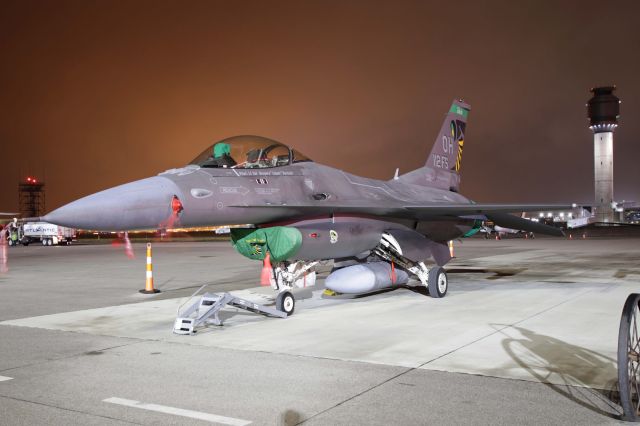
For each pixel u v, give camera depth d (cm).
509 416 452
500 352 665
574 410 464
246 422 448
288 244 956
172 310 1051
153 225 873
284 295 959
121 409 482
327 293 1204
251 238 1001
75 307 1096
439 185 1591
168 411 476
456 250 2945
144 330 848
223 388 539
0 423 450
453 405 480
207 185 937
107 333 826
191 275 1770
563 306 1003
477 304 1047
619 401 486
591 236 6069
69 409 482
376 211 1098
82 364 638
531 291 1219
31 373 601
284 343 738
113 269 2031
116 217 820
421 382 548
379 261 1201
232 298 858
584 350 669
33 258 2773
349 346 712
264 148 1077
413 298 1145
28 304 1140
